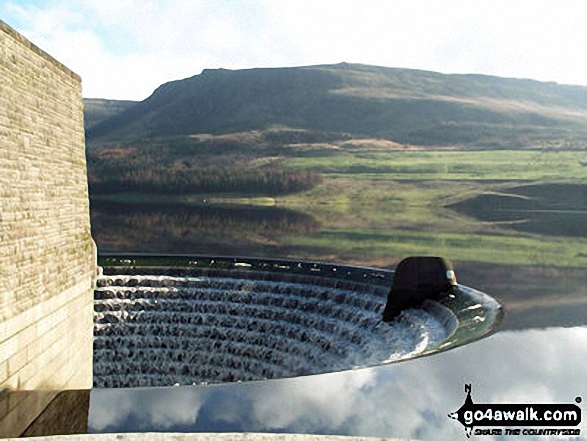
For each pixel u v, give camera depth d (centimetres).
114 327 3666
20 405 1466
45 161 1981
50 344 1991
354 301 3216
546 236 10306
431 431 1170
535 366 1642
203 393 1334
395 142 18200
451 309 2583
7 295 1642
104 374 3569
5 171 1653
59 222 2119
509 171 15662
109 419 1205
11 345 1664
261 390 1360
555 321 2609
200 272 3919
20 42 1786
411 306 2825
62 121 2181
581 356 1767
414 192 15100
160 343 3669
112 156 16488
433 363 1634
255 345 3494
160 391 1349
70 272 2227
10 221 1678
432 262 2825
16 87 1748
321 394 1347
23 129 1794
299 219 12938
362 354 2781
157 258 4062
